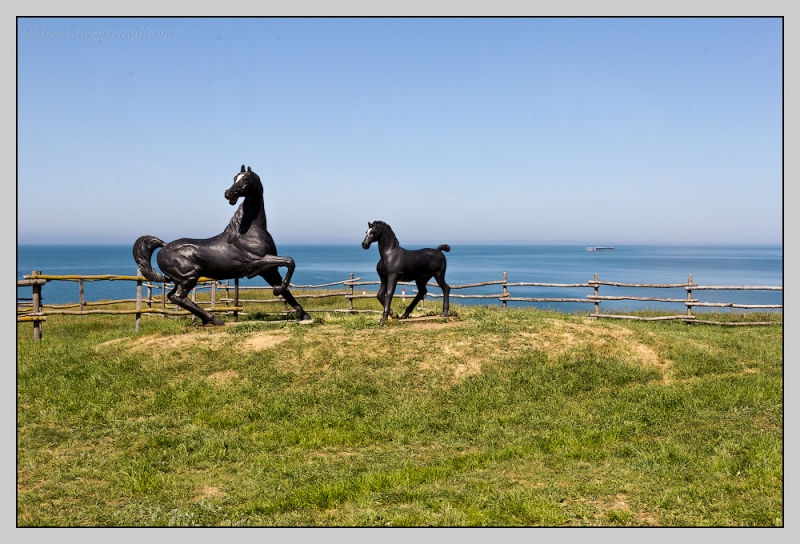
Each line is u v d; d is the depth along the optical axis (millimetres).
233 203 10281
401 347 9234
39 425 7277
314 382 8305
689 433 6887
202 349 9242
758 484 5445
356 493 5434
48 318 15875
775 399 7938
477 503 5176
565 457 6332
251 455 6531
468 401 7930
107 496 5520
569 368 8945
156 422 7352
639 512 5023
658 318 14680
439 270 11125
